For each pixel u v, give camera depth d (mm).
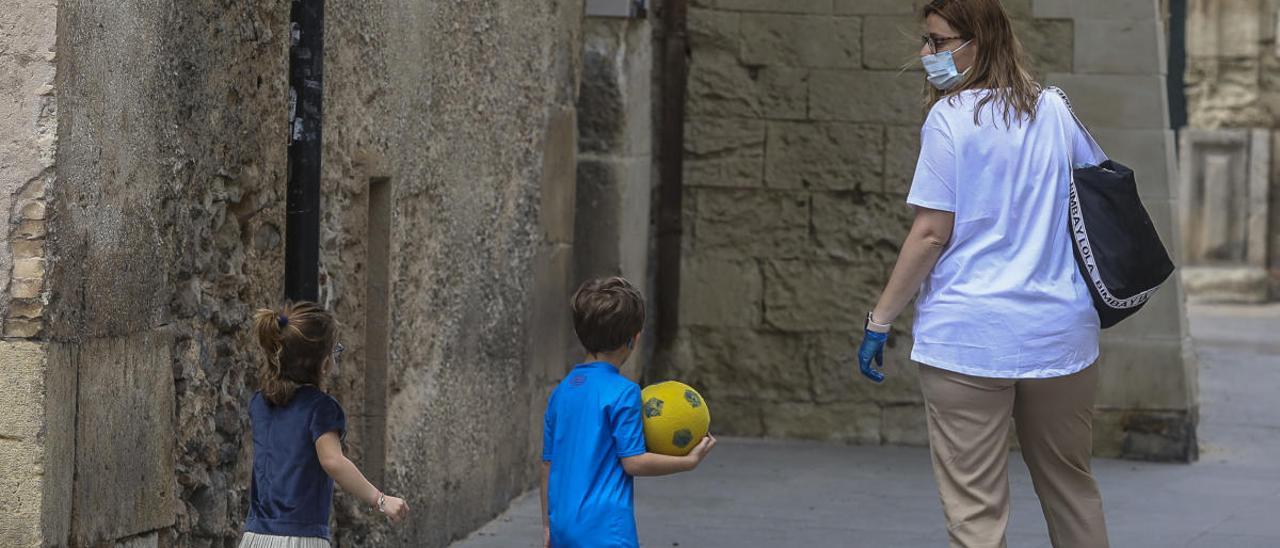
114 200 9711
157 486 10273
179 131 10461
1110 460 22016
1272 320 42000
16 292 9078
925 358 10875
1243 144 48500
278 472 9883
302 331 9969
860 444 23141
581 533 10172
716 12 23141
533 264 18672
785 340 23344
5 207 9094
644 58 21719
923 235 10836
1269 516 18016
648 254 23453
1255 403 27297
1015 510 18312
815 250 23188
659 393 10391
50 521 9133
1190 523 17562
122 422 9836
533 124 18469
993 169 10727
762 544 16328
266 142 11648
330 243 12984
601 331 10445
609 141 20688
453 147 15797
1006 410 10875
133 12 9812
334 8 12641
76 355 9359
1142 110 22078
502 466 17844
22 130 9086
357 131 13320
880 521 17641
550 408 10602
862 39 22922
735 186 23281
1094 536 11133
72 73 9195
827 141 23062
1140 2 22047
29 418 9047
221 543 11273
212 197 11000
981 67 10992
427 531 15359
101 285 9594
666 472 10211
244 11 11211
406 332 14672
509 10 17359
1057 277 10797
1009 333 10633
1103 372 22109
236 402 11477
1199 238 48969
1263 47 48500
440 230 15523
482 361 17000
